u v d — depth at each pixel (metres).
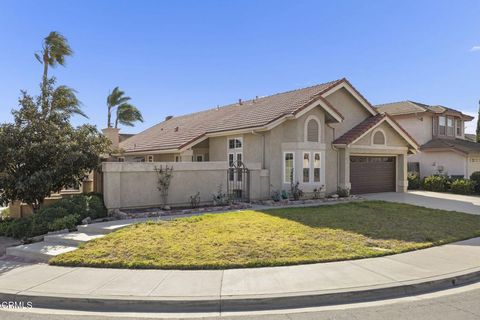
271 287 5.98
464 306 5.44
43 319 5.14
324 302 5.68
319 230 9.74
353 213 12.59
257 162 17.81
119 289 5.98
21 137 12.03
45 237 9.62
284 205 15.20
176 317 5.20
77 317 5.21
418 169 27.45
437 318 5.00
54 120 13.10
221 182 15.12
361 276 6.50
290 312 5.31
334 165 19.19
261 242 8.38
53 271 7.05
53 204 11.66
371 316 5.09
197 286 6.07
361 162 20.98
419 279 6.33
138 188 13.28
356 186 20.73
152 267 7.03
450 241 9.13
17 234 10.62
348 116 20.33
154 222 10.44
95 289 5.99
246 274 6.64
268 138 17.27
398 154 22.03
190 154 19.72
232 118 21.06
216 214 11.95
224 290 5.88
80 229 10.34
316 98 17.11
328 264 7.20
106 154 14.59
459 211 14.35
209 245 8.15
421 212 13.30
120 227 10.09
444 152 26.06
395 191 22.30
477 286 6.42
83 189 15.79
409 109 28.27
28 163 11.91
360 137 19.05
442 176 23.94
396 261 7.43
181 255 7.53
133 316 5.24
